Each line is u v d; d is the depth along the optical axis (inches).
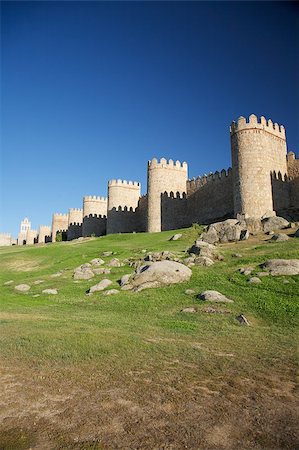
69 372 348.2
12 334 492.1
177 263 960.3
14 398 289.6
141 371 353.4
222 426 245.1
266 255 995.3
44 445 219.1
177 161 2723.9
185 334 516.4
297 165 1973.4
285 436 232.7
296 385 324.8
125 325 575.5
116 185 3287.4
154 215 2591.0
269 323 599.5
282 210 1893.5
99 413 262.4
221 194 2345.0
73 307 776.3
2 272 1414.9
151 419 253.6
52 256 1656.0
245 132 1883.6
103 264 1274.6
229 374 349.7
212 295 732.7
